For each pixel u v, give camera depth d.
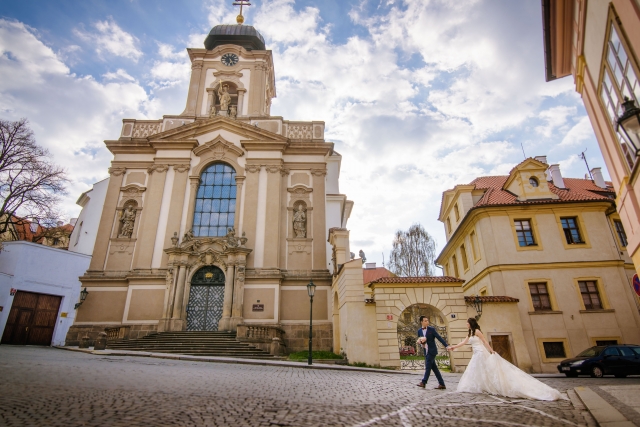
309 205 29.70
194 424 4.66
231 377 10.25
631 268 22.55
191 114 33.19
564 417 5.67
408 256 43.59
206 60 35.12
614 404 6.34
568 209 23.50
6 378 7.03
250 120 32.59
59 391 6.16
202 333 23.72
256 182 29.67
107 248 28.11
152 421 4.68
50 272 25.64
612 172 11.66
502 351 19.56
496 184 28.69
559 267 22.44
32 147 27.02
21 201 26.64
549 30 12.55
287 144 30.94
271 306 26.25
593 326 21.25
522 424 5.21
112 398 5.90
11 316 23.53
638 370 15.15
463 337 19.34
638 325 21.17
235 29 37.88
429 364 9.57
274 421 5.03
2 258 24.53
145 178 30.31
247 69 34.97
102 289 26.81
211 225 28.94
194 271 26.88
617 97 9.72
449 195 30.16
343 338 21.33
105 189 32.88
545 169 24.84
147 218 28.36
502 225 23.39
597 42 10.22
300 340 25.75
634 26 7.65
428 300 20.05
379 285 20.25
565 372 16.53
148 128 32.25
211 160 30.44
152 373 9.68
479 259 24.34
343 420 5.30
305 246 28.53
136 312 25.91
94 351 18.58
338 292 23.41
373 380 11.73
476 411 6.15
